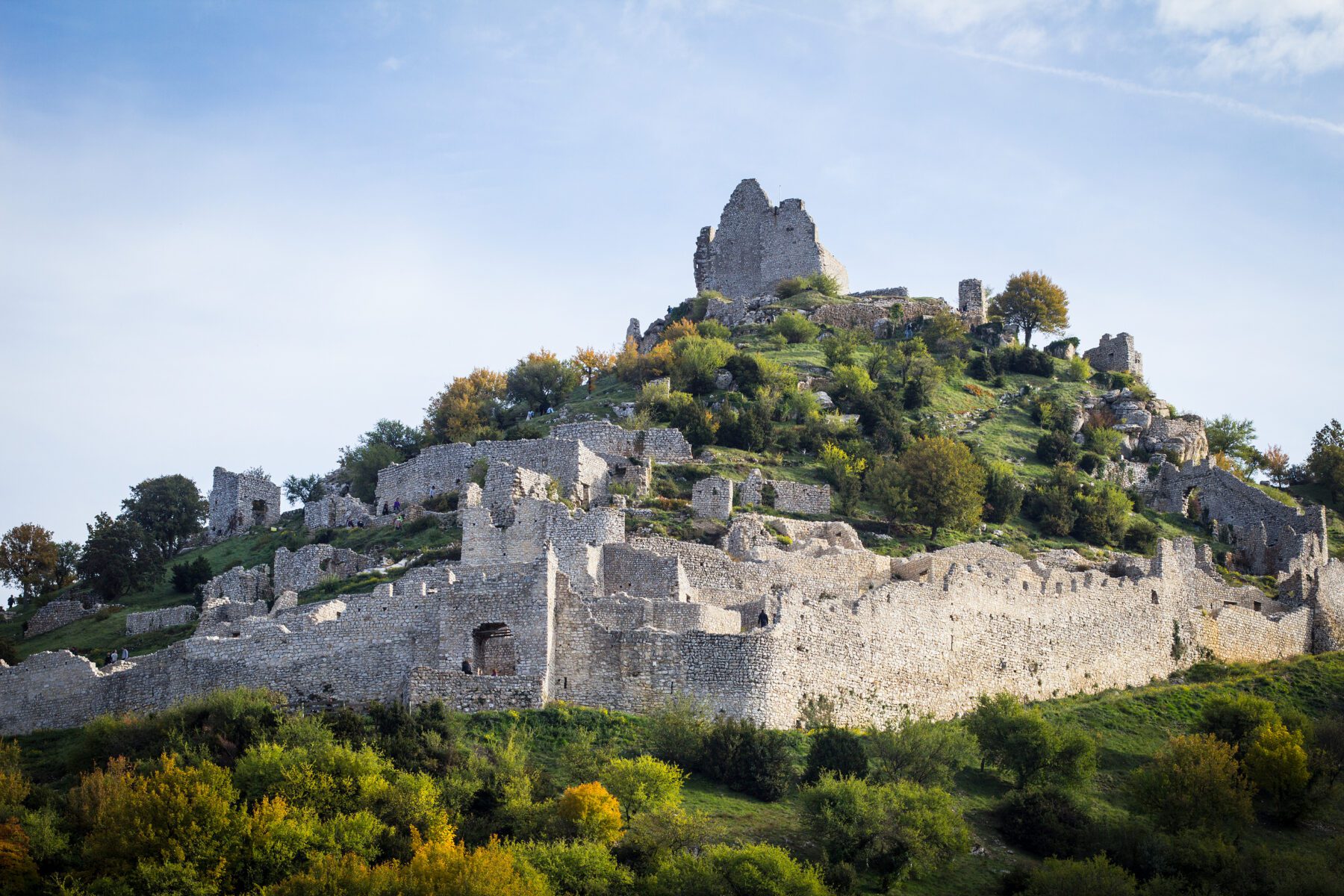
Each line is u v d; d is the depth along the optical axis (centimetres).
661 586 11250
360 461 16938
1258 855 8844
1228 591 13862
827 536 13738
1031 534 15462
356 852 7619
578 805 7962
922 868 8344
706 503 13962
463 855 7288
